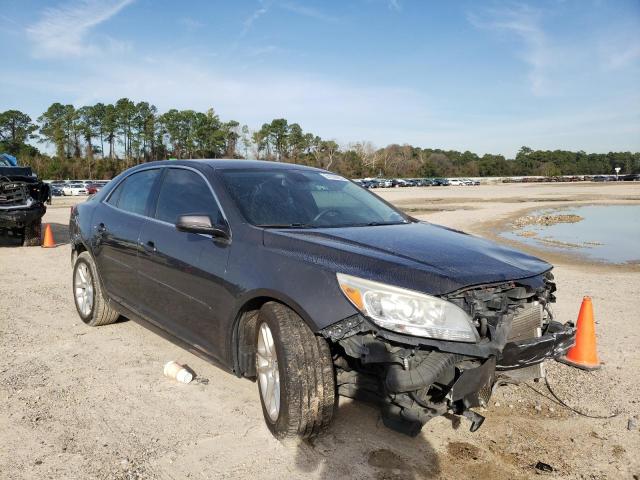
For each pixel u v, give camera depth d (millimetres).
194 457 3146
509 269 3225
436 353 2896
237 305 3475
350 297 2945
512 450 3354
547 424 3711
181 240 4074
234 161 4699
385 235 3682
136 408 3752
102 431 3424
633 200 42312
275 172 4535
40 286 7578
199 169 4379
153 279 4352
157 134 109688
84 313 5594
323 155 126938
